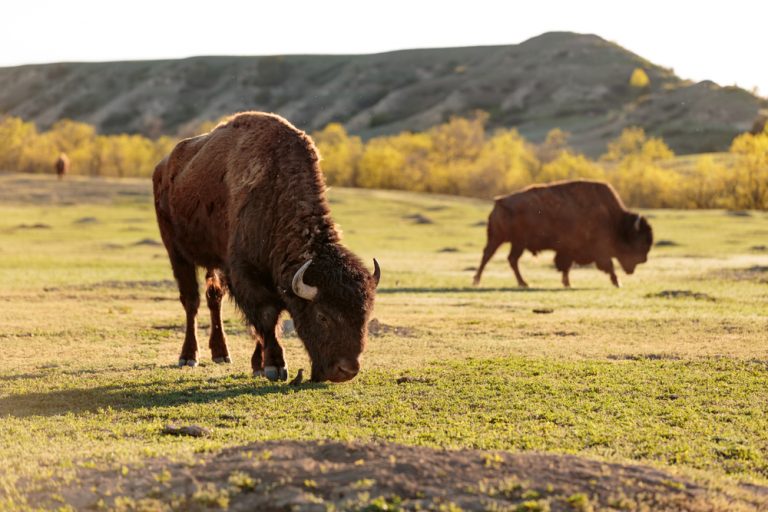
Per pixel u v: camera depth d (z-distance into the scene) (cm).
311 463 613
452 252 4628
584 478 605
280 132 1113
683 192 9981
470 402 998
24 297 2286
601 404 998
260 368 1158
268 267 1061
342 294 952
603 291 2611
